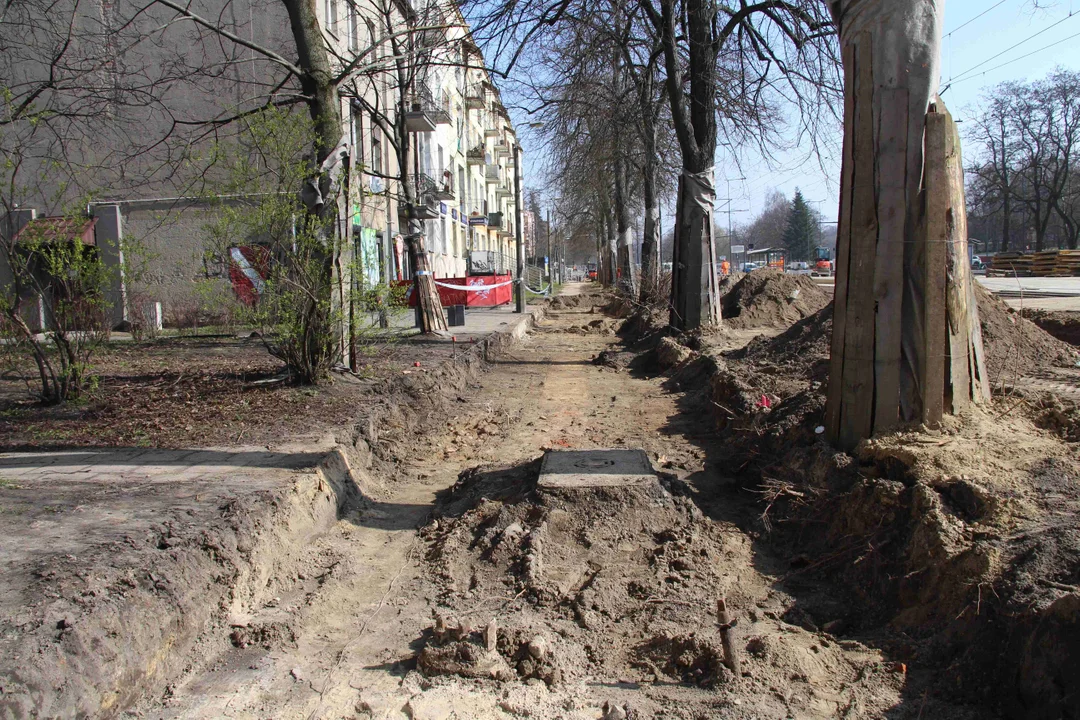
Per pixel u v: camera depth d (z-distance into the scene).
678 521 4.89
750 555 4.62
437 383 9.61
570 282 100.00
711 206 13.38
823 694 3.11
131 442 6.01
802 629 3.68
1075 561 3.11
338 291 8.34
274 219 7.47
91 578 3.24
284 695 3.21
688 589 4.07
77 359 7.43
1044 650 2.78
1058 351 8.25
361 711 3.09
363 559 4.75
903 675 3.20
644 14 13.12
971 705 2.95
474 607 3.98
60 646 2.77
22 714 2.50
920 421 4.69
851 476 4.68
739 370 9.23
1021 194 51.16
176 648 3.36
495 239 53.81
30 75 14.13
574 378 12.33
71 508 4.25
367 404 7.58
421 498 6.03
